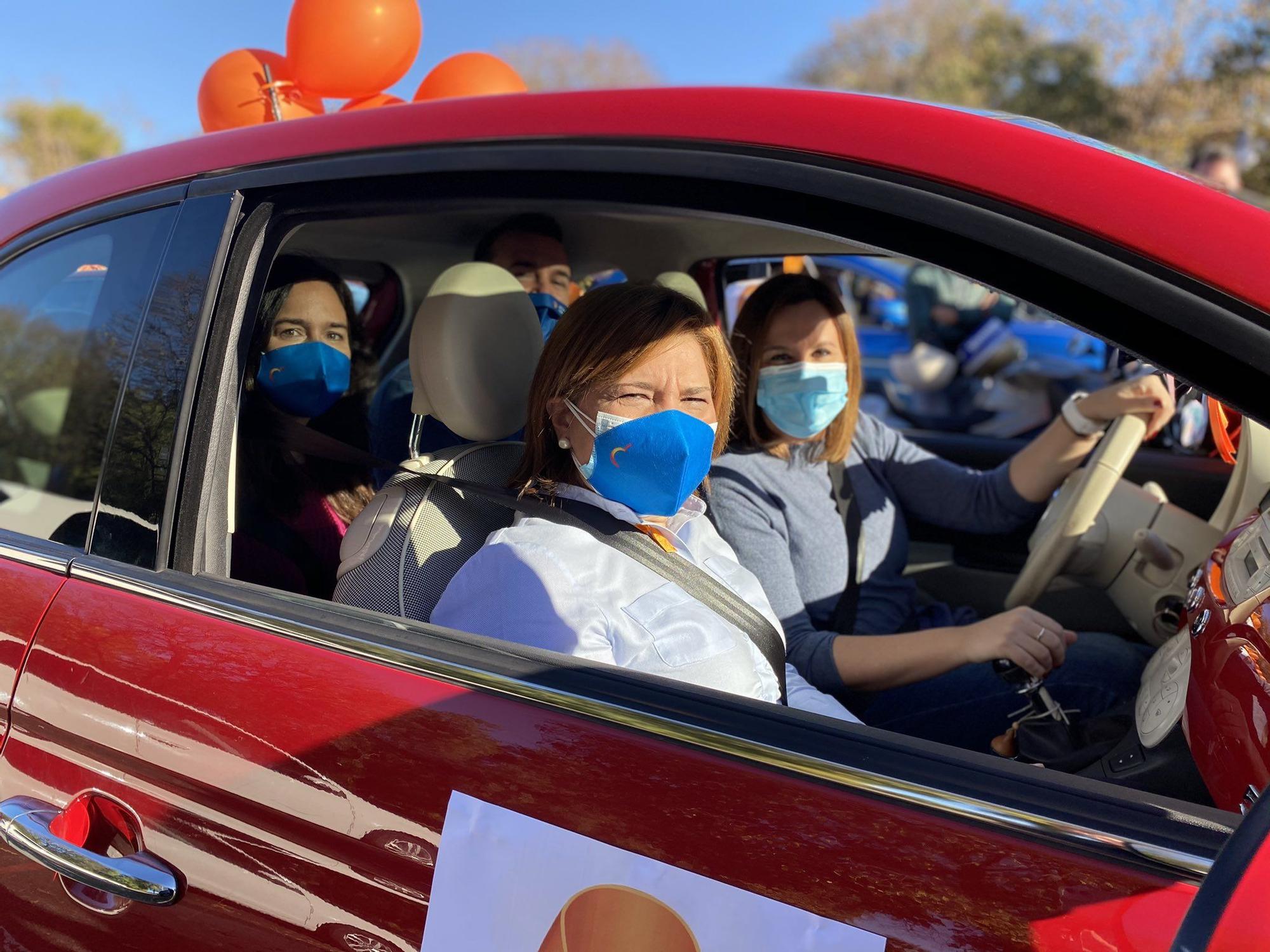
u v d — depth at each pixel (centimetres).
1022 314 538
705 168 106
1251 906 67
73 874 114
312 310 172
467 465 162
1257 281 84
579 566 142
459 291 163
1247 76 1495
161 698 112
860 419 239
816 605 207
